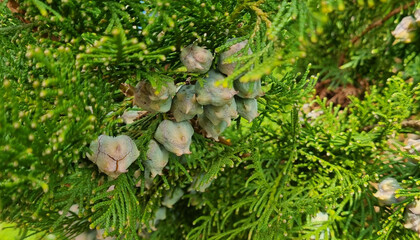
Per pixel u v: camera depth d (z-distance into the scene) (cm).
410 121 26
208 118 19
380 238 23
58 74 16
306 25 16
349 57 34
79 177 19
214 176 22
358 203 25
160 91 17
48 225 21
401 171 24
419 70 29
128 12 18
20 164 15
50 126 16
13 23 20
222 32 19
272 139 26
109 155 18
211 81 18
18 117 16
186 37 18
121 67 18
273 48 17
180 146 19
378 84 32
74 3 17
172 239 28
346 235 24
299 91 23
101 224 20
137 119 22
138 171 21
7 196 16
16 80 19
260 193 24
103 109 18
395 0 26
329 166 25
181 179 24
